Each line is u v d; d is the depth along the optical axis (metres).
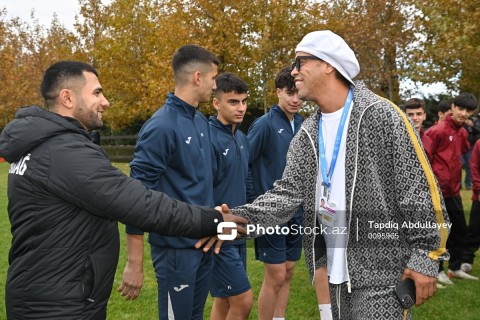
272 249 4.49
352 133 2.69
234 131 4.36
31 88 31.98
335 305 2.88
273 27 18.58
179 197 3.37
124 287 3.30
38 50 33.16
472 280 6.28
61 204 2.44
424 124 23.59
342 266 2.79
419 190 2.56
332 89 2.79
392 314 2.67
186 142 3.35
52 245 2.42
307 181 2.90
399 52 19.83
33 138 2.41
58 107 2.62
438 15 14.97
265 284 4.60
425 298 2.57
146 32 24.75
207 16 18.70
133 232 3.25
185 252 3.35
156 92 19.88
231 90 4.13
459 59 15.72
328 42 2.76
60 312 2.41
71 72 2.61
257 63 18.98
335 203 2.75
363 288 2.72
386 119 2.62
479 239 6.51
